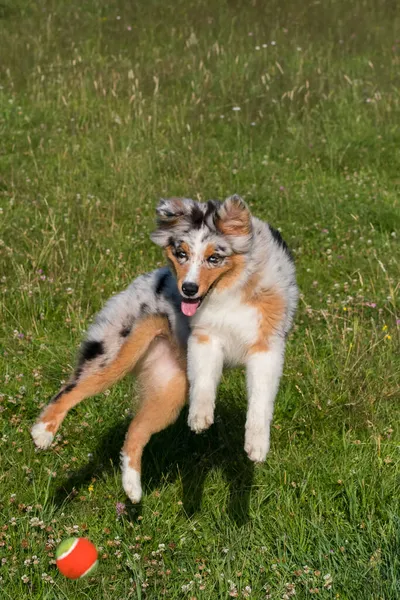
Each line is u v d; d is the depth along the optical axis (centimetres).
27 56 1275
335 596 397
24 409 552
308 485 477
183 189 888
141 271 725
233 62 1278
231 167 954
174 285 480
